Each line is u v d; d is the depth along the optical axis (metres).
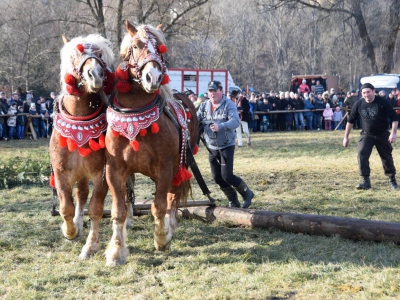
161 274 4.96
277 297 4.32
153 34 5.40
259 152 15.48
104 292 4.55
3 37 33.91
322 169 11.83
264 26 55.00
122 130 5.23
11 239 6.21
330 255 5.46
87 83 5.25
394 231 5.65
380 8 33.31
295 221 6.26
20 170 10.44
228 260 5.33
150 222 7.01
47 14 32.62
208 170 11.91
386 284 4.46
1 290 4.61
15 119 20.39
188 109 6.82
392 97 26.27
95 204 5.68
